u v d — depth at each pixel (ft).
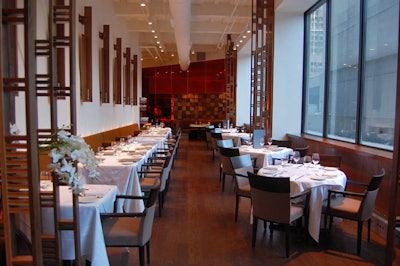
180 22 25.63
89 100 21.91
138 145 23.15
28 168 6.72
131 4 30.71
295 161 15.33
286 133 26.81
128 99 35.94
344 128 20.72
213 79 59.31
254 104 27.61
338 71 21.67
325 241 12.71
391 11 15.67
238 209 16.52
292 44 26.43
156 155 24.58
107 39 26.43
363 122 18.29
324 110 23.29
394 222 9.20
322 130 23.81
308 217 12.41
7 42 6.91
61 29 8.97
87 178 14.12
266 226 14.03
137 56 43.45
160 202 15.55
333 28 22.40
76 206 7.75
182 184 22.16
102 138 25.48
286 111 26.66
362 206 11.52
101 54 26.40
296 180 12.36
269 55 26.00
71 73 7.63
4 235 6.97
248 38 38.37
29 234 8.34
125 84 35.81
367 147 17.17
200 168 28.14
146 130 38.83
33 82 6.73
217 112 59.93
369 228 12.67
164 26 36.94
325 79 23.17
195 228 14.03
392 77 15.52
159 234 13.34
